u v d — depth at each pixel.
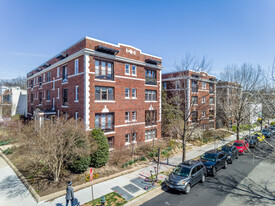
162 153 19.02
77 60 18.73
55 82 24.14
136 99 21.55
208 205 9.80
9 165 15.29
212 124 33.94
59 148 12.17
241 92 24.53
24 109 42.69
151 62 23.39
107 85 18.55
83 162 12.98
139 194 10.81
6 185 11.79
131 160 16.11
